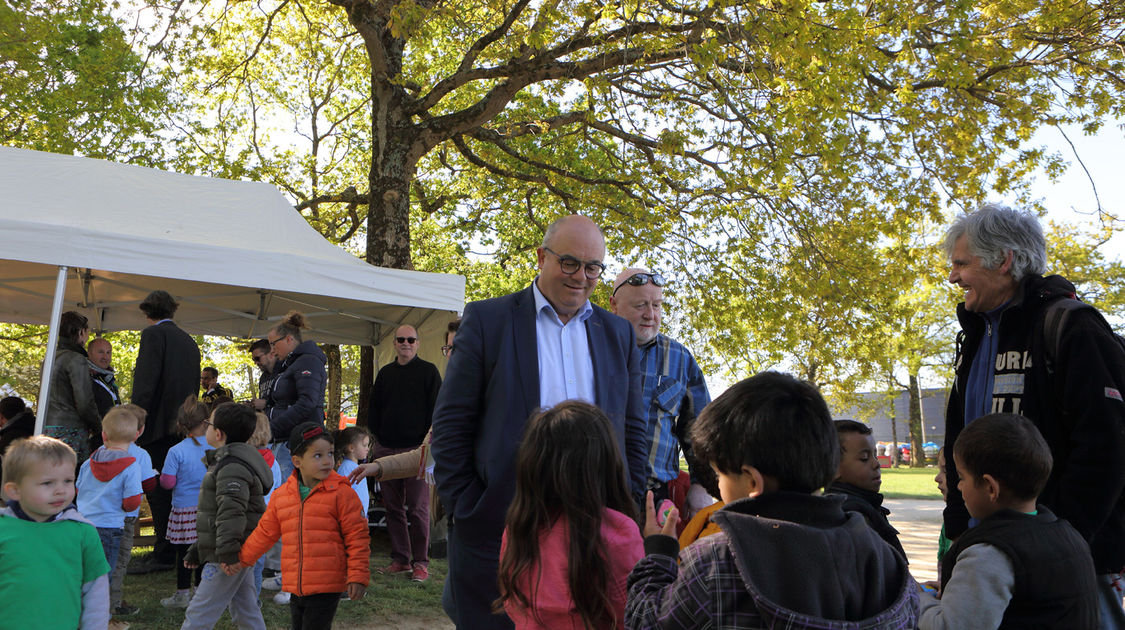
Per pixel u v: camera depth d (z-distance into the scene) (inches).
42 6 578.2
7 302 393.4
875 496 130.3
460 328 122.8
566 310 124.1
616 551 90.0
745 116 384.8
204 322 431.8
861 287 497.0
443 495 117.5
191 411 227.3
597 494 90.6
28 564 117.5
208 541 177.9
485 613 113.0
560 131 555.5
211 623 177.3
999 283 109.3
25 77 588.7
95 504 192.9
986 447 90.8
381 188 465.4
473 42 466.9
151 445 250.4
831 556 62.2
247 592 185.6
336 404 647.8
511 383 117.9
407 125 470.9
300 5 612.7
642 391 138.7
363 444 226.5
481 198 646.5
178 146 660.7
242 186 341.1
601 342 125.9
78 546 122.9
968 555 87.7
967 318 115.8
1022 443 89.4
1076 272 778.2
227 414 185.9
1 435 274.7
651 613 69.9
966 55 378.3
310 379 250.1
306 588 164.4
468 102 601.9
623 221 510.0
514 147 582.6
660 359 148.3
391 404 283.3
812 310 514.9
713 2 344.5
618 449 94.3
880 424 2160.4
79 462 244.8
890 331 540.7
